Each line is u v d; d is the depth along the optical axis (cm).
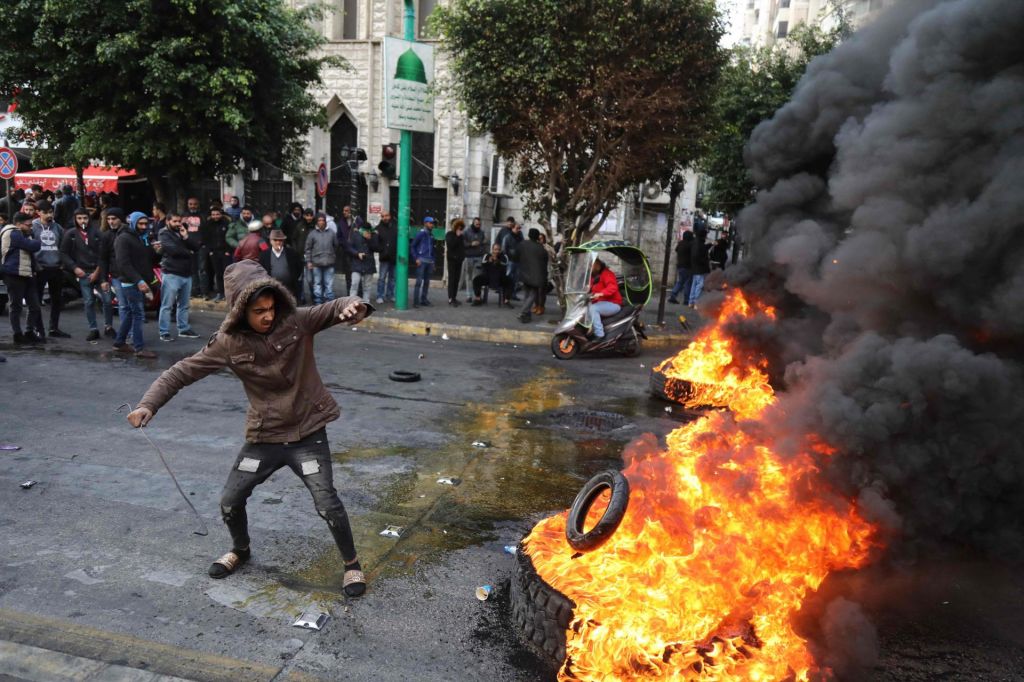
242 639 344
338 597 386
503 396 858
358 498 524
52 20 1355
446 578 412
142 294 968
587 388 923
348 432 682
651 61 1289
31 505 484
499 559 439
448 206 2195
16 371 855
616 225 2502
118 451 599
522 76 1291
